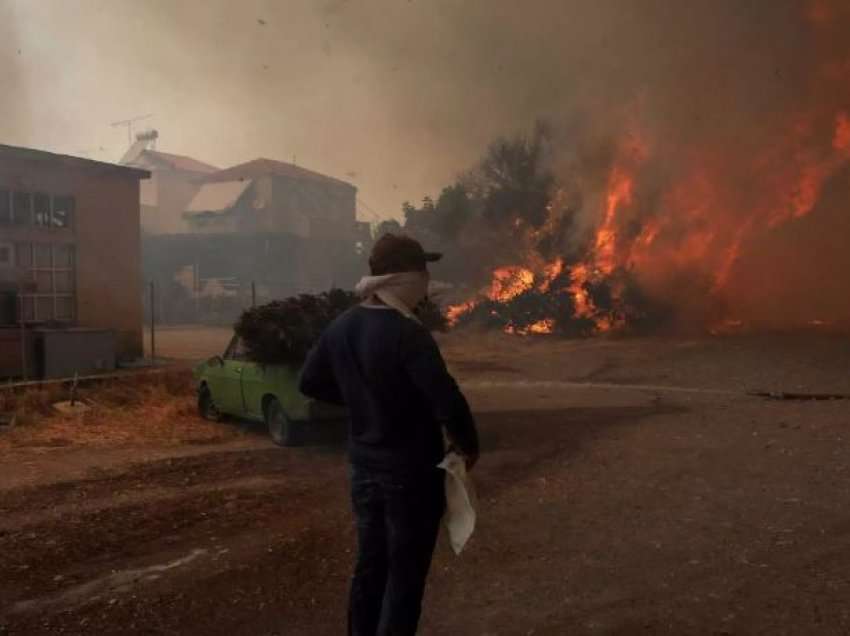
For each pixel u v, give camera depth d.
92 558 4.82
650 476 6.65
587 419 9.66
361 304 3.02
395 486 2.79
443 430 2.91
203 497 6.24
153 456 7.85
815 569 4.34
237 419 9.97
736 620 3.69
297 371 8.03
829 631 3.54
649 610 3.85
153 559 4.79
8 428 9.21
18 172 13.46
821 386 12.37
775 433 8.38
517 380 14.04
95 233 14.80
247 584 4.36
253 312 8.27
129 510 5.87
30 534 5.29
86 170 14.59
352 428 2.93
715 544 4.83
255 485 6.62
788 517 5.37
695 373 14.36
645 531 5.14
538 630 3.66
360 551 2.92
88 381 11.48
